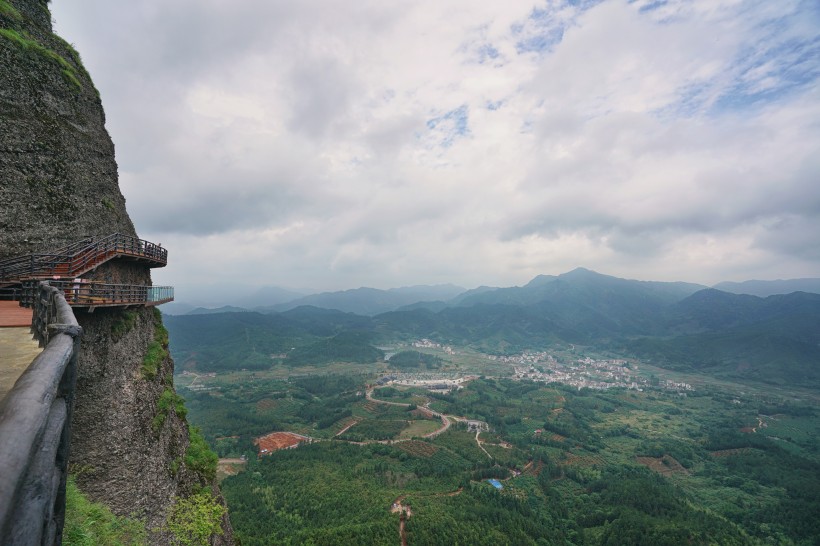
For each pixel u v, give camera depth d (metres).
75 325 7.84
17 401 4.29
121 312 30.14
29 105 31.27
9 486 2.71
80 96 36.66
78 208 33.44
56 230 31.09
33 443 3.69
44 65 33.16
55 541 5.82
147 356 34.06
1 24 31.80
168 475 31.22
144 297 33.22
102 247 31.73
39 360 5.86
